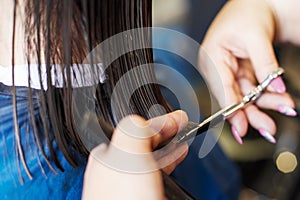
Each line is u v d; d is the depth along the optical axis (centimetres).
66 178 53
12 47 51
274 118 94
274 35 101
